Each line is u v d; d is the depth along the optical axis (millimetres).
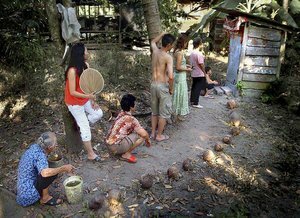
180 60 5328
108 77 7566
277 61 6945
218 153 4879
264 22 6602
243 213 3736
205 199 3924
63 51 4328
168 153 4824
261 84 7105
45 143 3521
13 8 6141
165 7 9328
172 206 3775
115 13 10352
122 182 4129
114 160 4594
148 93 7086
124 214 3617
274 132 5617
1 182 4207
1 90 6875
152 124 5152
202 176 4340
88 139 4402
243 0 9234
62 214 3600
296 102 6488
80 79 4082
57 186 4055
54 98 6777
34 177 3609
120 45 9578
